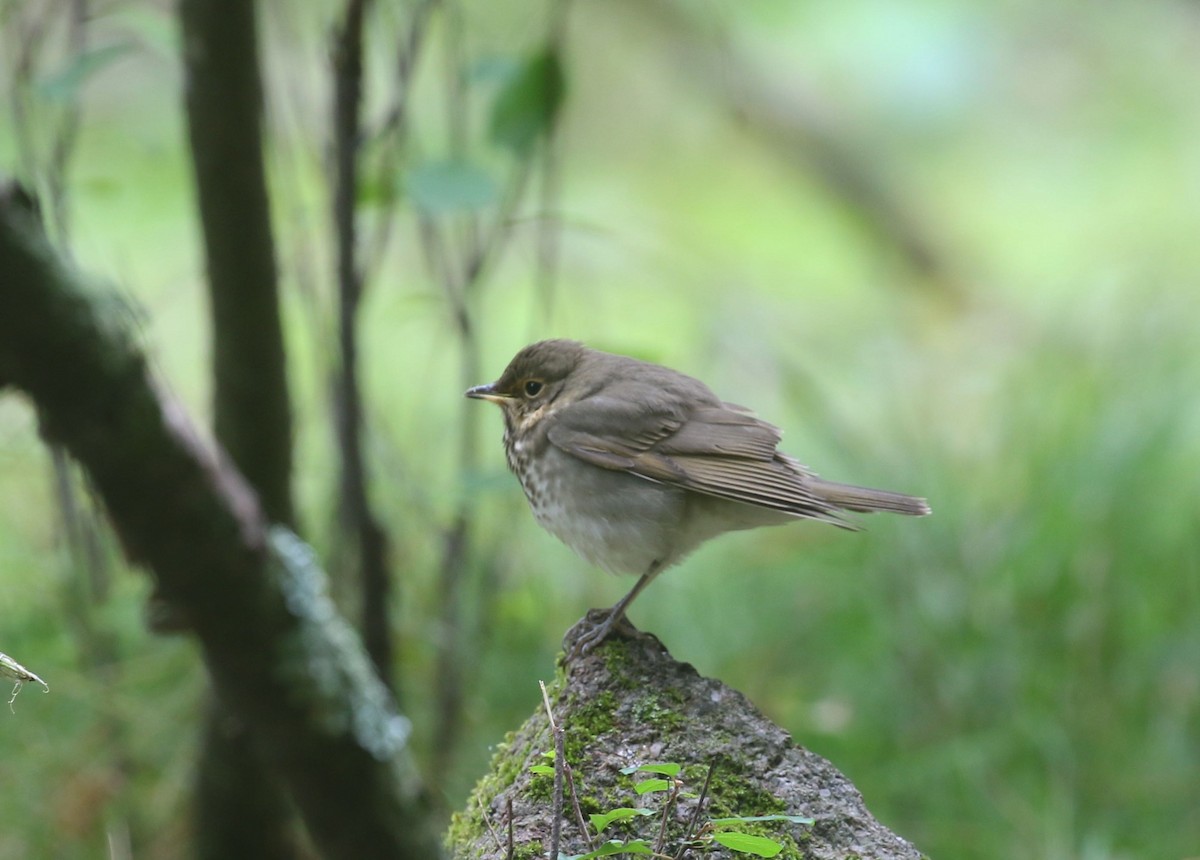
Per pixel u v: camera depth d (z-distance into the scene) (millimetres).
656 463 7898
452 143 9992
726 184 22438
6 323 4766
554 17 9891
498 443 13938
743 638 11742
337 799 6801
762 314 16375
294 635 6383
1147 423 12477
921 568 11758
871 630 11648
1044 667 11188
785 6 21000
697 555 12758
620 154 22672
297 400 11586
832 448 13188
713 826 5035
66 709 10555
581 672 6336
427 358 16312
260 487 9195
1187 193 21094
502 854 5484
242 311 8797
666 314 18172
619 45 22875
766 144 21500
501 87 9836
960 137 22141
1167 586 11727
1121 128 22375
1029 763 10711
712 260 19656
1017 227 21328
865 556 12117
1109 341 13914
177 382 15156
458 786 10242
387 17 10555
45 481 12383
